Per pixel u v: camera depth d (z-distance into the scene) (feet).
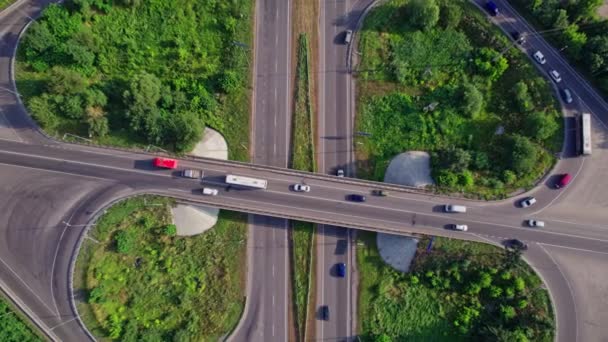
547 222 257.14
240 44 274.36
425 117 270.67
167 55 273.33
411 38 273.33
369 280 265.95
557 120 262.06
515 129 265.34
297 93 274.98
